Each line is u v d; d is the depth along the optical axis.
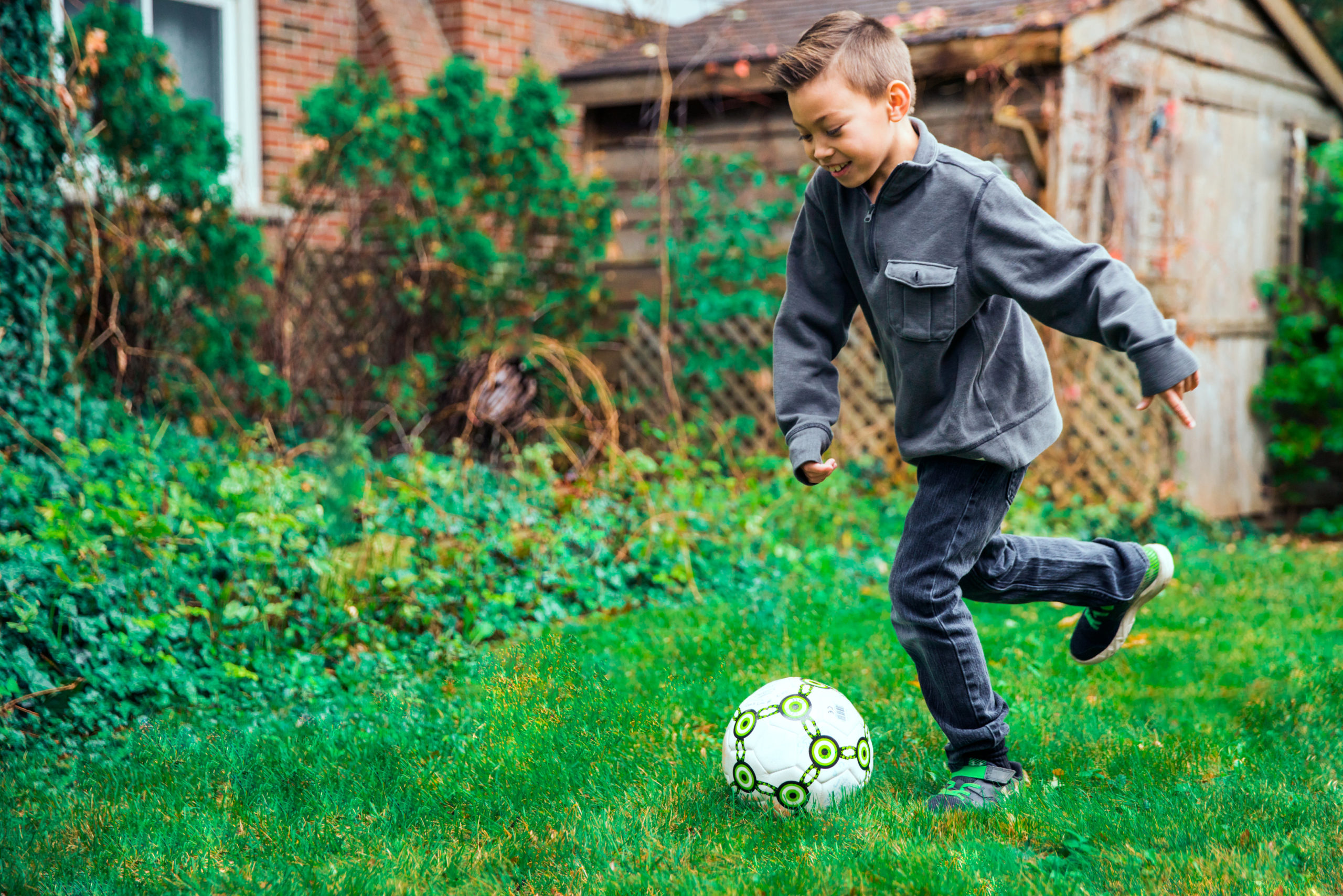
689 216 8.23
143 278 6.44
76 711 3.39
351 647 4.26
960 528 2.63
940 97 7.79
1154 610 4.91
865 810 2.63
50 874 2.37
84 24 6.21
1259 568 6.09
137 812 2.70
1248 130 8.83
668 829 2.61
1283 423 8.91
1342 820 2.53
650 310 8.00
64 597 3.64
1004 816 2.59
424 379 7.62
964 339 2.58
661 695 3.58
